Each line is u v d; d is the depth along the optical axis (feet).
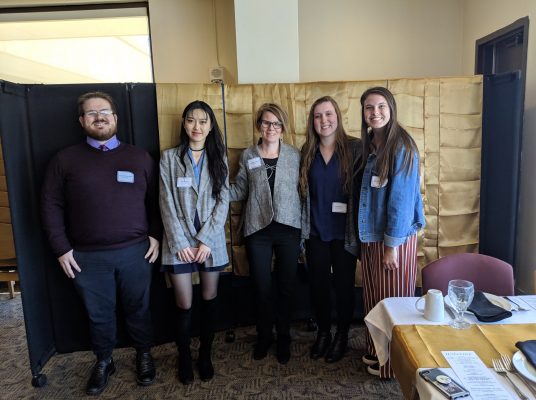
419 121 8.43
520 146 8.04
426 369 3.51
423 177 8.58
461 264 5.93
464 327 4.21
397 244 6.13
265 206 7.09
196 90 7.97
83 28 12.87
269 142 7.07
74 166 6.49
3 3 11.78
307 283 9.00
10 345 8.89
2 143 6.40
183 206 6.87
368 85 8.38
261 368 7.57
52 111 7.32
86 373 7.66
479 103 8.41
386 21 11.80
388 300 4.99
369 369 7.23
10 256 11.11
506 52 10.11
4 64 13.10
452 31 11.82
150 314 7.80
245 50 8.79
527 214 9.18
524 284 9.37
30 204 7.17
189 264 7.00
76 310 7.98
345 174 6.91
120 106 7.67
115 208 6.64
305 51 11.96
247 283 8.81
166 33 11.89
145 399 6.81
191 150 7.02
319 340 7.88
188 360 7.41
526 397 3.12
